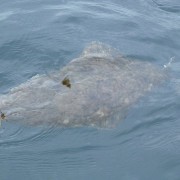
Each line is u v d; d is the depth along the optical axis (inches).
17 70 310.3
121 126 252.5
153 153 236.8
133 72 270.8
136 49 333.1
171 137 249.3
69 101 240.5
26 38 343.3
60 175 223.6
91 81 253.1
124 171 224.8
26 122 239.1
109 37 348.2
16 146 238.8
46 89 248.2
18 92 249.8
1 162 230.5
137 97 260.8
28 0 399.5
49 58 322.0
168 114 263.9
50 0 401.4
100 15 379.2
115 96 251.3
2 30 353.7
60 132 245.6
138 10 398.3
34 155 234.4
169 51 336.8
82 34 350.6
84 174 223.6
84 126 245.9
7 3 395.9
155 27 368.8
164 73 291.4
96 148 239.5
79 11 382.0
